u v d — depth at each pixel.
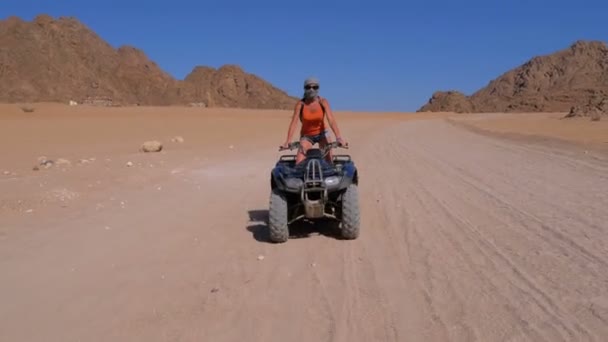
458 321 4.85
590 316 4.87
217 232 8.00
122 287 5.76
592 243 6.99
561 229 7.71
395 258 6.64
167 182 12.62
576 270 6.02
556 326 4.70
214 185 12.33
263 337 4.64
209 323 4.91
